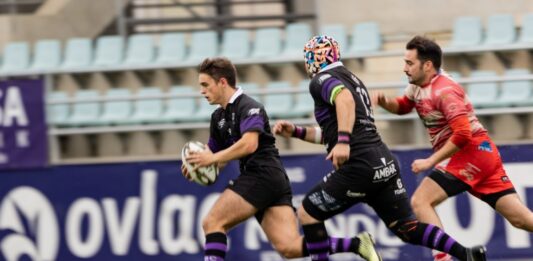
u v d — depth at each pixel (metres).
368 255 21.72
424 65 22.36
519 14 43.56
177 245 29.20
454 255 21.22
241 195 21.78
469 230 28.28
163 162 29.28
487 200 23.31
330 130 20.98
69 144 30.48
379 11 44.16
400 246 28.45
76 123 33.62
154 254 29.30
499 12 43.66
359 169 20.78
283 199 22.31
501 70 34.06
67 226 29.62
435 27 43.66
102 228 29.53
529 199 28.17
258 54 39.06
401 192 21.58
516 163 28.25
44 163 29.84
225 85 21.78
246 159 22.02
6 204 29.86
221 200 21.92
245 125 21.36
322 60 21.08
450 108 21.98
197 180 22.12
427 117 22.80
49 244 29.69
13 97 30.03
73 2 43.50
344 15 44.34
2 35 43.81
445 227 28.39
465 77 34.25
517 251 28.09
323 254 21.73
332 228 28.67
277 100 33.34
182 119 34.12
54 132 30.08
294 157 28.86
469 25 39.66
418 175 28.38
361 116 20.95
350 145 20.83
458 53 34.16
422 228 21.53
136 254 29.36
